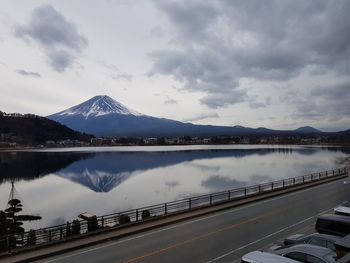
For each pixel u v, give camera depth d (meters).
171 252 18.52
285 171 111.44
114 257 17.72
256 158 183.25
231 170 122.00
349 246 7.66
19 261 16.92
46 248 18.78
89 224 23.14
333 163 135.25
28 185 96.69
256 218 26.75
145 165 153.12
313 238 15.02
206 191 75.94
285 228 23.47
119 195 77.12
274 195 38.31
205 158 192.75
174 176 109.31
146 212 29.27
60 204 67.88
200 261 17.16
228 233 22.33
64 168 141.75
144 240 20.86
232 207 31.36
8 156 194.25
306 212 28.86
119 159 189.12
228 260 17.30
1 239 18.72
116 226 22.97
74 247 19.06
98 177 113.88
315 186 47.00
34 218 36.56
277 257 11.05
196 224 24.92
